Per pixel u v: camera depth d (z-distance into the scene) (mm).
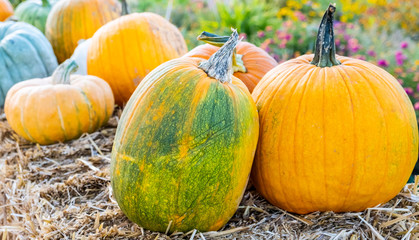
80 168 1373
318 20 3771
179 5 4402
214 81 1043
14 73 1753
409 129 1086
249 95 1076
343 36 3059
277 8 4207
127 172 1043
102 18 2014
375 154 1060
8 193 1353
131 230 1101
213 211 1056
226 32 3639
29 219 1215
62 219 1164
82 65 1711
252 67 1370
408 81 2562
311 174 1077
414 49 2977
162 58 1585
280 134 1087
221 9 3861
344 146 1054
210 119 1017
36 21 2234
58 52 2078
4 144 1545
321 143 1060
